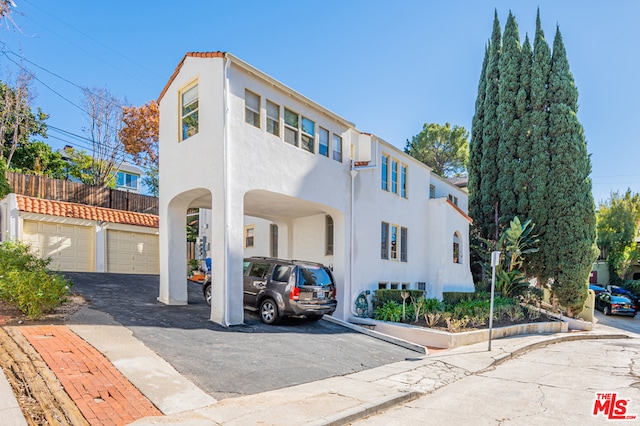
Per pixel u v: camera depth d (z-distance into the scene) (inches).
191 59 453.1
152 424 189.9
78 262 689.0
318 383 279.0
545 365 394.9
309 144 517.3
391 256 668.7
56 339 285.0
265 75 443.8
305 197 498.6
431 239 765.9
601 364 405.1
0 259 425.7
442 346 462.0
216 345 324.2
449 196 920.9
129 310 409.4
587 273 791.1
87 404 200.7
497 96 936.9
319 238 630.5
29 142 959.6
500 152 902.4
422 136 1459.2
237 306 403.2
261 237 732.7
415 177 751.1
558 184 809.5
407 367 352.8
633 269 1336.1
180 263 486.3
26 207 623.5
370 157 605.0
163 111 509.0
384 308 558.3
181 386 238.5
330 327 463.5
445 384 310.7
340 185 560.7
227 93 411.2
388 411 242.8
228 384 251.9
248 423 199.5
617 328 835.4
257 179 435.2
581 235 789.2
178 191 463.5
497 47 952.9
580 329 749.9
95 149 985.5
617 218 1301.7
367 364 346.3
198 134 437.4
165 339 319.0
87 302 424.5
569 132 810.8
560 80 834.8
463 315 569.0
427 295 751.7
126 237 761.0
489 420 228.8
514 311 665.6
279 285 422.6
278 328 412.5
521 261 804.6
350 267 566.9
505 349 460.1
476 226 957.8
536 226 829.2
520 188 857.5
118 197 781.3
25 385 208.1
